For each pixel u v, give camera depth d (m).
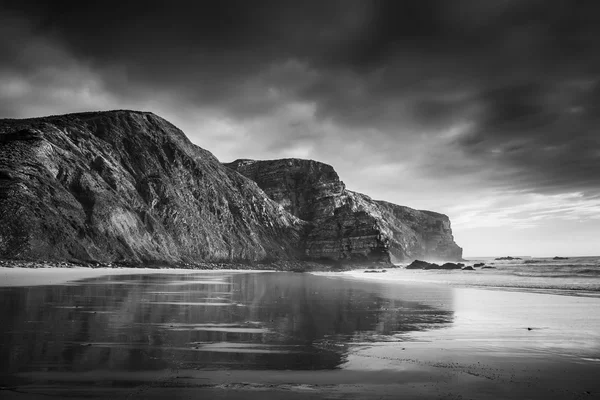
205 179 102.31
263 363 8.92
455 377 8.18
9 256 44.12
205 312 16.64
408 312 18.09
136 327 12.56
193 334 11.88
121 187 71.31
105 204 62.56
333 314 17.08
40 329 11.70
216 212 101.50
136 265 60.78
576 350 10.73
